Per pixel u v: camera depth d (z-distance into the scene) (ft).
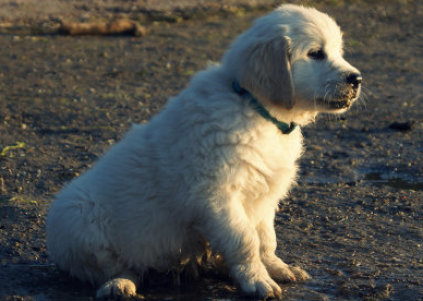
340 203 26.91
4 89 45.88
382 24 69.00
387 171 31.09
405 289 19.03
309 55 18.97
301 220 25.13
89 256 19.10
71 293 19.24
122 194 19.04
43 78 49.24
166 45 60.59
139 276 19.89
